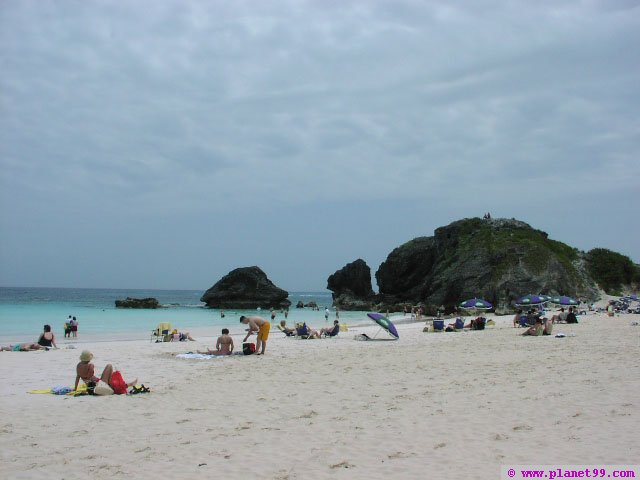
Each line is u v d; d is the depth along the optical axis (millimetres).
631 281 87562
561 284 73875
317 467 7461
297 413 10914
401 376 15422
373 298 97250
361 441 8711
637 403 10516
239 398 12570
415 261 94875
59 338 36000
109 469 7520
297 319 66688
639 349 20062
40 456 8164
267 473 7254
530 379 13883
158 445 8703
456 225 88750
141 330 44562
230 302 93750
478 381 13961
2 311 72375
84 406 11828
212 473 7297
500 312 66250
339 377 15555
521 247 76750
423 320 57438
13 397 12930
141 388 13461
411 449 8180
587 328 33969
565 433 8688
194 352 22828
